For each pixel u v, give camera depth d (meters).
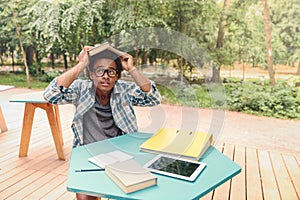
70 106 4.75
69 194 2.08
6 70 7.06
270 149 3.14
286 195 2.12
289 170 2.56
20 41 6.66
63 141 3.20
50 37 5.78
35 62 6.86
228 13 5.28
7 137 3.32
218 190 2.18
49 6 5.51
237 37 5.32
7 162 2.61
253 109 5.16
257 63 5.24
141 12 4.52
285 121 4.64
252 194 2.13
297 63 4.96
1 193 2.07
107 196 0.91
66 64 6.38
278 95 5.07
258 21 5.16
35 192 2.10
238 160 2.78
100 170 1.07
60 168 2.51
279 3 4.97
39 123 3.90
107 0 4.65
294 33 4.94
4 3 6.47
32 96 2.70
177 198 0.89
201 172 1.07
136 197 0.89
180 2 4.92
